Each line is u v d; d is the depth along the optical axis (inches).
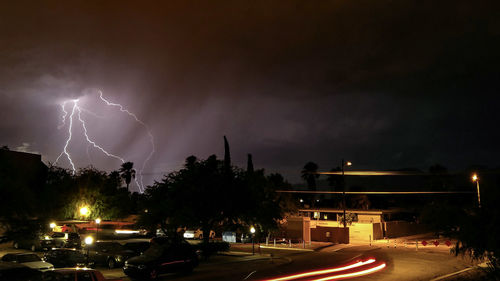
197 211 1187.9
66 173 2082.9
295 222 2003.0
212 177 1228.5
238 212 1254.9
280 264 1079.0
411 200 3095.5
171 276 848.3
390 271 944.9
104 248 1012.5
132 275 791.7
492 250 456.4
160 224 1253.1
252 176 1406.3
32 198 706.8
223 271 928.3
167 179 1256.8
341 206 2854.3
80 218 1957.4
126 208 2188.7
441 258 1221.1
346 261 1155.9
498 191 463.8
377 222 2164.1
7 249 1332.4
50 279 537.6
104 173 2182.6
